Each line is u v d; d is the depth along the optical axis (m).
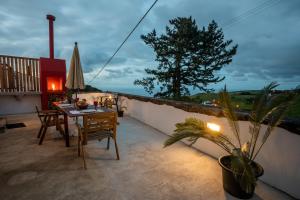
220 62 12.18
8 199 1.95
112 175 2.46
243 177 1.76
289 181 2.07
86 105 3.79
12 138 3.91
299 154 1.96
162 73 12.55
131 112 6.48
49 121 3.73
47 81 6.73
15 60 6.29
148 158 3.02
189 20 11.59
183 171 2.60
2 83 6.07
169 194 2.08
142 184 2.27
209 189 2.18
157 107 4.77
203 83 12.33
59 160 2.88
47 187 2.17
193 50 11.80
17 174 2.45
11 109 6.46
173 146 3.59
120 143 3.73
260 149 2.31
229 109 2.10
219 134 2.23
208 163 2.86
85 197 2.00
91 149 3.36
